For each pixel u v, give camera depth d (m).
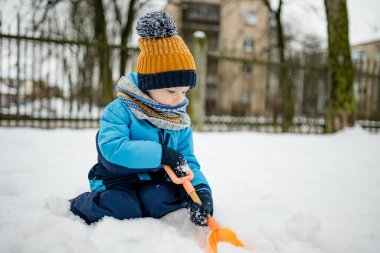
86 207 1.32
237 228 1.35
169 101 1.41
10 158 2.77
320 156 3.56
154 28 1.35
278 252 1.18
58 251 1.02
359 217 1.54
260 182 2.24
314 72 7.18
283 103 7.30
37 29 6.70
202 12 22.52
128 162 1.29
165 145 1.44
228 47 22.58
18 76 5.22
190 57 1.40
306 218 1.27
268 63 6.84
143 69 1.38
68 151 3.25
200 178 1.46
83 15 9.81
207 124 6.83
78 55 5.68
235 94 13.35
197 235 1.28
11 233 1.14
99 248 1.11
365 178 2.46
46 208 1.48
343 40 6.21
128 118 1.41
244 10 22.22
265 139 5.15
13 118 5.35
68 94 6.32
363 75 7.70
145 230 1.24
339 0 6.16
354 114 6.25
